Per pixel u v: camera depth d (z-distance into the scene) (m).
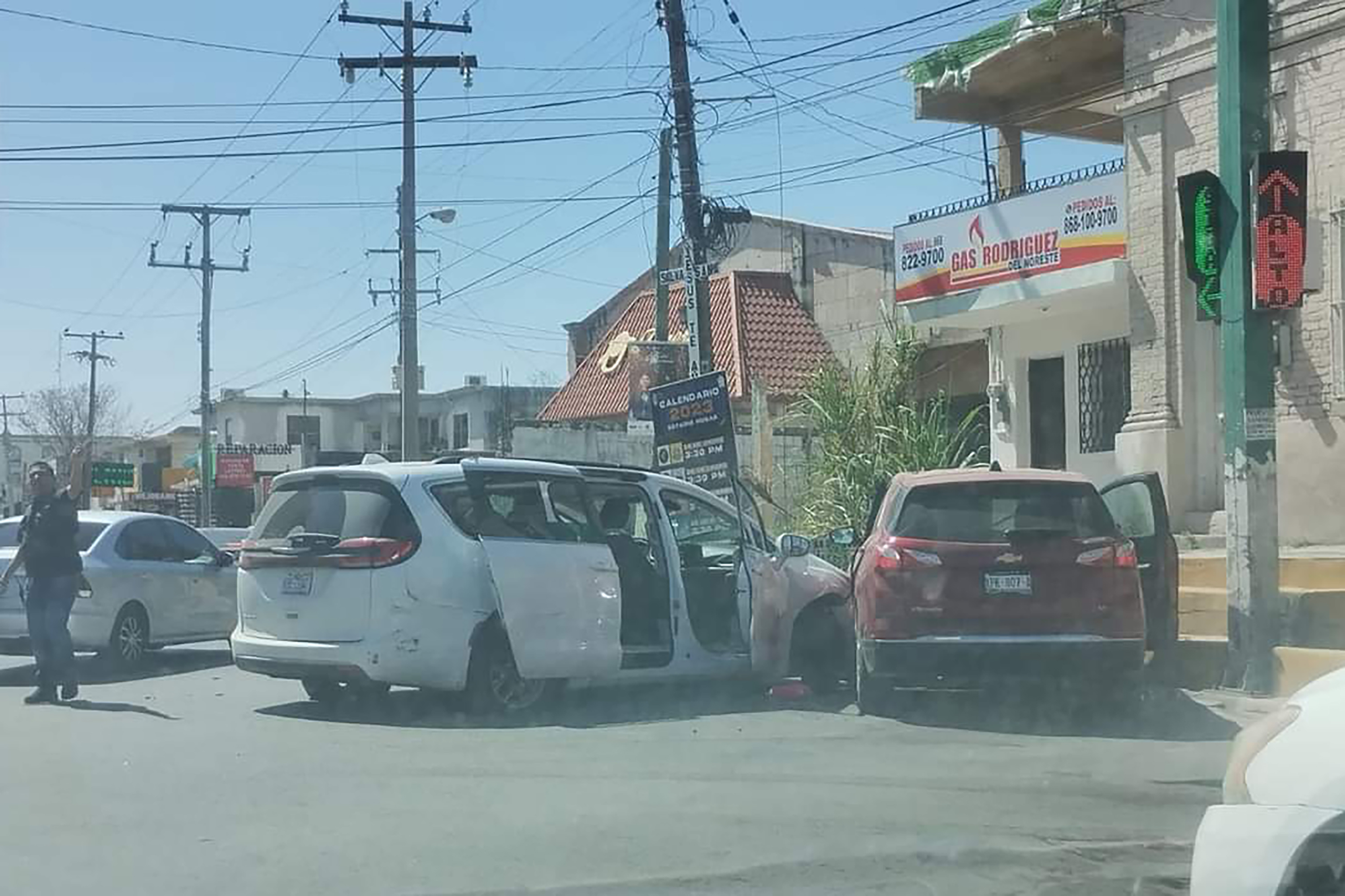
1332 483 13.49
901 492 9.82
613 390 30.14
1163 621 10.66
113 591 12.85
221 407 67.44
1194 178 10.42
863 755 8.32
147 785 7.41
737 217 18.36
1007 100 19.88
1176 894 5.65
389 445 67.62
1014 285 17.08
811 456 20.62
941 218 18.22
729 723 9.53
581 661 9.84
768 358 27.16
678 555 10.58
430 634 9.34
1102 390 17.81
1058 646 9.12
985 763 8.10
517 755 8.28
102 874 5.79
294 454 61.56
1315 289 10.22
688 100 17.59
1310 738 4.09
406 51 26.45
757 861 6.04
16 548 12.90
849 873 5.89
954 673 9.23
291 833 6.45
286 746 8.53
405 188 26.56
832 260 28.19
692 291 17.42
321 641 9.50
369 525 9.52
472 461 9.88
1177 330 15.19
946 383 22.86
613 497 10.77
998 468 10.31
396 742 8.70
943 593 9.24
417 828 6.54
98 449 77.50
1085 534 9.37
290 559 9.68
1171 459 15.13
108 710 10.11
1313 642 11.02
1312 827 3.93
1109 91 18.59
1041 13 17.20
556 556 9.84
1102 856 6.17
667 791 7.32
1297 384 13.84
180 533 14.12
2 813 6.81
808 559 11.64
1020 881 5.81
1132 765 8.06
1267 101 10.23
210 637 14.19
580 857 6.08
